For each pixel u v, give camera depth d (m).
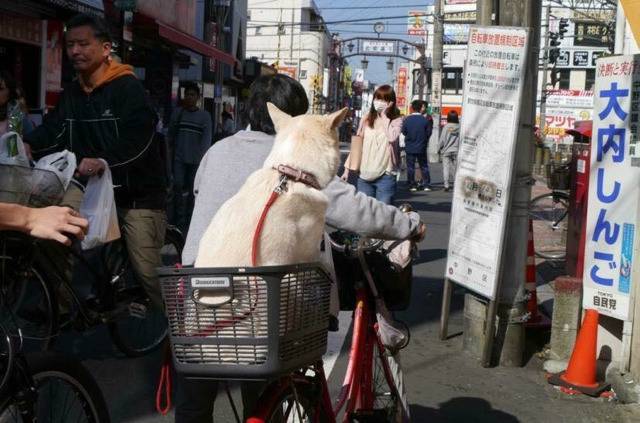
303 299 2.46
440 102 35.16
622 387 4.95
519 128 5.38
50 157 4.11
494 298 5.43
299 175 2.62
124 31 13.45
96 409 2.96
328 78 79.12
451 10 61.56
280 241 2.55
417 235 3.32
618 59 5.18
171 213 10.89
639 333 4.95
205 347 2.38
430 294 7.82
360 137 8.43
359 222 3.03
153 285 5.15
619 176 5.16
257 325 2.34
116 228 4.56
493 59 5.54
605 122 5.29
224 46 30.12
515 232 5.57
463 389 5.15
